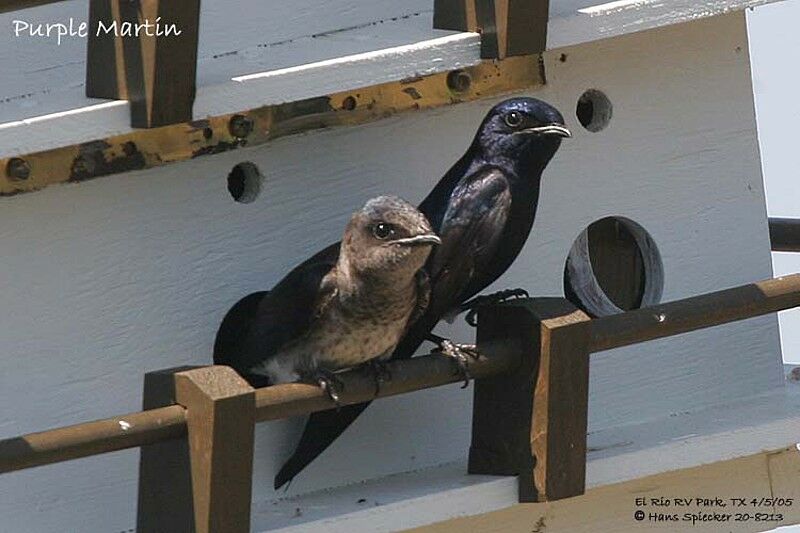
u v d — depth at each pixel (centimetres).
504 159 803
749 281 902
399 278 749
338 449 829
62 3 810
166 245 792
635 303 908
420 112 834
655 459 840
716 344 905
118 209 781
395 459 841
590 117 878
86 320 779
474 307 831
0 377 766
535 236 859
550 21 808
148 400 743
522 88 846
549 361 784
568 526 872
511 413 800
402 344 801
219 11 832
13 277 766
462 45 799
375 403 835
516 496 805
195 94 735
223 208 802
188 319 798
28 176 757
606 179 870
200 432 723
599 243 910
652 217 881
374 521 783
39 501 777
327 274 761
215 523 726
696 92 886
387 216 745
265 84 754
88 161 765
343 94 809
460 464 847
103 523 788
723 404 905
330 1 849
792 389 920
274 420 764
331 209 821
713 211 893
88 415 782
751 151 900
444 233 789
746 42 895
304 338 767
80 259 777
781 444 868
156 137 777
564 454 793
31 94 782
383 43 798
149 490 751
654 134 879
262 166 807
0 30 801
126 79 733
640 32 868
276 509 798
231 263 805
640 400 889
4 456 690
